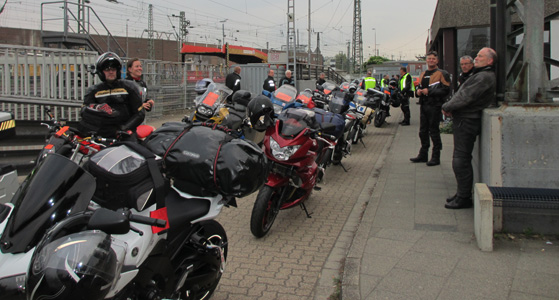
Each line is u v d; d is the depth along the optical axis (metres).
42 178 2.39
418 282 3.77
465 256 4.24
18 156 7.57
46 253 2.10
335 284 4.02
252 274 4.29
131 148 2.79
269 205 5.17
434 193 6.43
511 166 4.71
